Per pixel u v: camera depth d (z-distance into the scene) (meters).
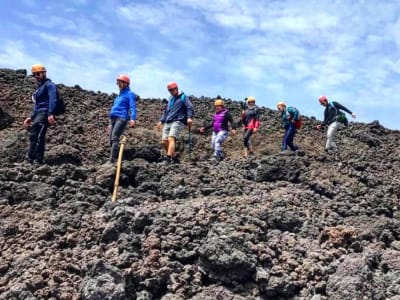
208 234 5.85
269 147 17.12
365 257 5.80
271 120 19.50
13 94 16.84
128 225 6.12
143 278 5.32
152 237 5.80
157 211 6.37
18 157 10.45
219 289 5.32
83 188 7.80
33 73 8.97
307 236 6.54
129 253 5.60
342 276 5.42
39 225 6.35
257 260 5.68
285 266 5.70
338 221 7.34
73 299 5.03
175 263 5.53
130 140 14.62
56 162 10.38
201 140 16.42
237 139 17.41
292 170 9.31
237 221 6.35
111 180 8.16
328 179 9.33
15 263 5.49
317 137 18.72
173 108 10.16
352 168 10.57
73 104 16.97
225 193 8.09
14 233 6.13
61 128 13.85
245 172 9.47
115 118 9.23
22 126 15.07
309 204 7.83
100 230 6.09
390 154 16.92
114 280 5.10
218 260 5.42
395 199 8.90
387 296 5.51
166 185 8.16
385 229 7.00
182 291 5.27
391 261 6.05
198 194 8.02
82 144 13.19
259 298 5.35
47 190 7.52
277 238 6.26
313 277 5.59
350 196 8.72
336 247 6.18
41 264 5.44
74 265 5.43
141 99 20.11
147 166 8.70
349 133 19.39
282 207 7.25
